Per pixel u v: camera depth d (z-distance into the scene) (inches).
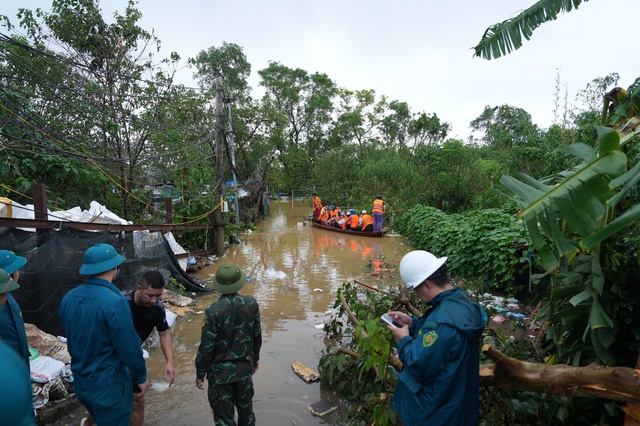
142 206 517.3
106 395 115.7
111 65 501.7
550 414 139.6
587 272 141.4
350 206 1041.5
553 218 107.9
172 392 187.0
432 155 749.9
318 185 1284.4
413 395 94.2
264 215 1060.5
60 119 417.4
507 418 145.6
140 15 522.6
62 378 177.8
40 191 225.6
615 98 155.9
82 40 501.4
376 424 134.3
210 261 493.7
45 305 210.1
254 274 420.2
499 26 186.2
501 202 636.1
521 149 513.3
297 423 162.9
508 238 307.6
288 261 487.8
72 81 414.6
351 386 179.8
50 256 213.6
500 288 332.2
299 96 1962.4
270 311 300.8
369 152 1175.6
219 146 530.9
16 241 200.8
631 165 142.1
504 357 113.4
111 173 447.8
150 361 220.8
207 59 1542.8
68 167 378.9
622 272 136.6
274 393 185.6
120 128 444.5
